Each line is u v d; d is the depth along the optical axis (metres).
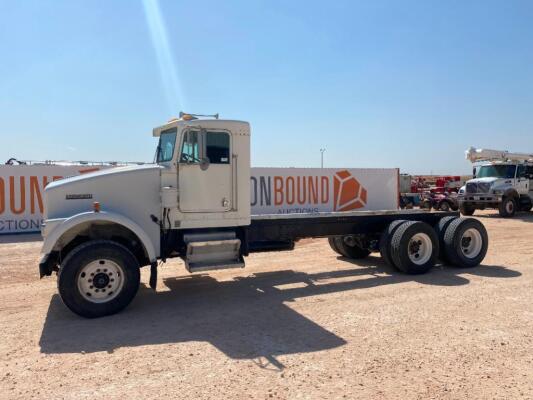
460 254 9.50
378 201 22.28
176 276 9.33
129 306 7.09
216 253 7.52
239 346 5.25
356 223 9.64
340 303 7.00
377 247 10.02
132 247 7.36
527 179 23.75
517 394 4.01
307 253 12.23
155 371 4.58
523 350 5.00
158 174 7.29
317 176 20.77
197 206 7.48
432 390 4.09
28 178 16.14
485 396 3.98
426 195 26.42
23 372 4.60
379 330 5.69
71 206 6.92
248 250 8.37
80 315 6.41
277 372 4.51
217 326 6.02
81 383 4.33
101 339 5.58
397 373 4.44
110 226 7.15
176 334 5.73
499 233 15.91
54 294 7.87
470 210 24.55
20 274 9.48
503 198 22.91
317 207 20.77
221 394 4.05
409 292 7.61
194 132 7.39
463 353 4.92
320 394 4.03
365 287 8.07
